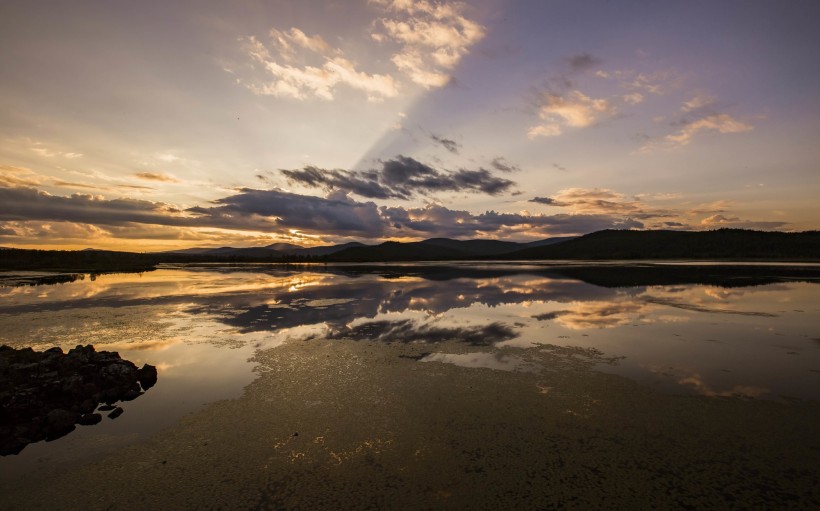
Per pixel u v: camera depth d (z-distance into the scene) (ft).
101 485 23.09
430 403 32.71
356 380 38.14
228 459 25.31
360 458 25.05
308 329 60.18
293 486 22.50
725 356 44.86
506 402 32.71
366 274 190.19
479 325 61.93
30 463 25.43
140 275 182.60
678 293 99.30
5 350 42.60
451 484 22.36
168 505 21.25
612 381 37.14
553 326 60.80
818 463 23.85
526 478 22.74
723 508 20.11
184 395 35.37
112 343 52.80
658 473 23.02
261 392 35.65
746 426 28.40
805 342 50.70
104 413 32.14
